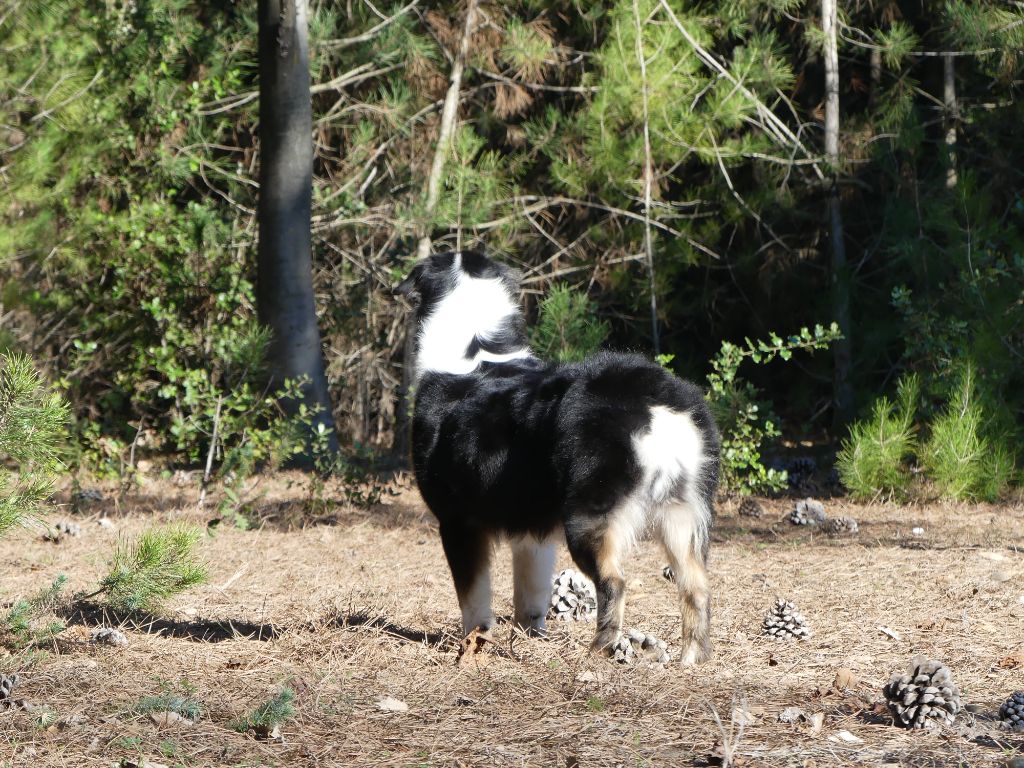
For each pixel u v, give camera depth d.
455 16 18.28
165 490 13.39
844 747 4.79
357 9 18.38
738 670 6.23
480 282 7.50
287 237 14.89
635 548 6.79
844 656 6.64
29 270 13.62
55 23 12.37
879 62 18.41
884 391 18.09
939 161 16.52
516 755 4.71
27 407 6.20
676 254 17.88
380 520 11.92
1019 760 4.50
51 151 12.46
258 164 18.11
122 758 4.67
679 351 19.83
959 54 16.92
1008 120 16.81
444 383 7.11
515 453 6.59
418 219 16.95
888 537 11.08
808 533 11.34
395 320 18.30
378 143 18.23
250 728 5.07
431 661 6.47
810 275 19.00
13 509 6.13
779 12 17.78
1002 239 14.83
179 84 16.14
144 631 7.24
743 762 4.57
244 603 8.23
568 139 18.14
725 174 17.55
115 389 15.06
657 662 6.29
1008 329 14.12
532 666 6.27
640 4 17.16
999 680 6.06
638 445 6.15
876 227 18.84
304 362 15.03
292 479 14.04
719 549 10.44
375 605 8.20
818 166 17.59
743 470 14.29
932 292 15.80
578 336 14.98
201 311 15.25
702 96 18.42
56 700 5.45
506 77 18.91
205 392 13.81
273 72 14.60
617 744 4.83
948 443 13.16
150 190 15.30
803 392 18.66
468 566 6.98
